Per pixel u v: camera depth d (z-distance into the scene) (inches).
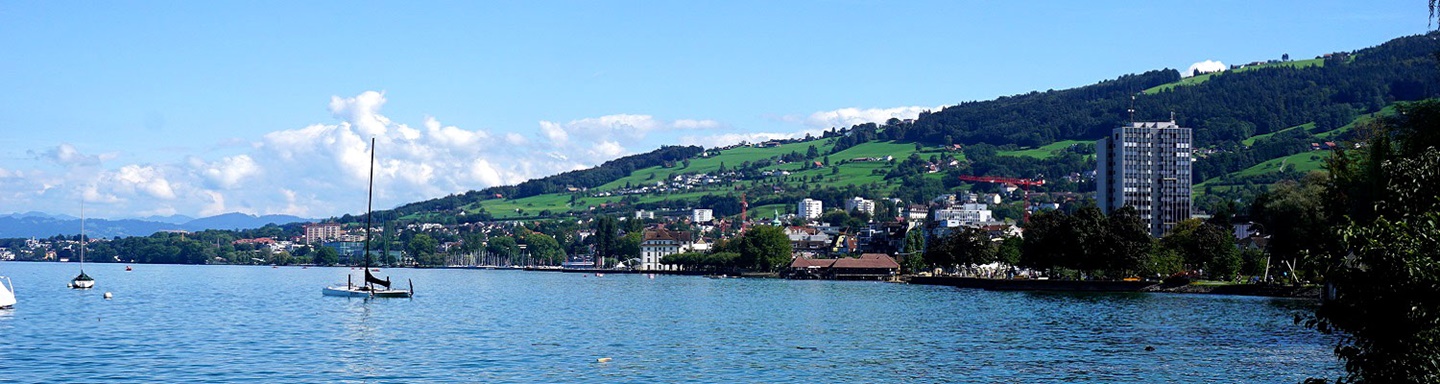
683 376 3339.1
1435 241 1526.8
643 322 5487.2
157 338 4451.3
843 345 4210.1
